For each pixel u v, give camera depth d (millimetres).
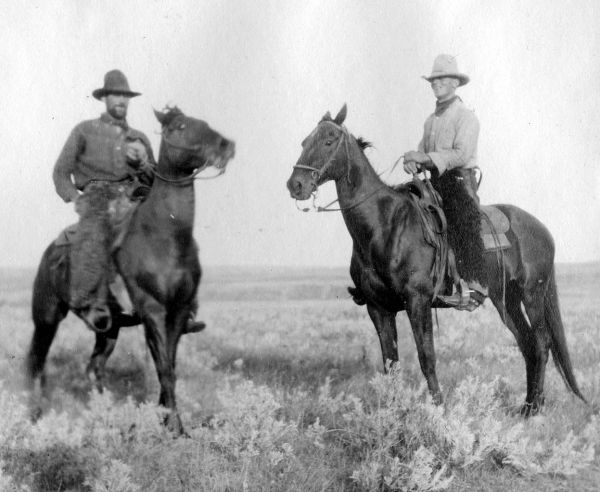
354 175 5531
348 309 15500
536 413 5902
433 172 6023
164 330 4934
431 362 5406
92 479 4090
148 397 6113
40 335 5625
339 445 4816
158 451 4445
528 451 4730
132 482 4133
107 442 4527
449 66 6172
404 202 5590
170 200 4871
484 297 5930
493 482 4469
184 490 4109
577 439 5188
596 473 4703
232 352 8750
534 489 4418
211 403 6047
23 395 5730
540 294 6332
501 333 10312
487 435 4680
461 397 5125
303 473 4316
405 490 4117
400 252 5441
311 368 7434
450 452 4590
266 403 4758
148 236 4910
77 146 5617
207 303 16406
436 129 6223
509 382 6645
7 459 4473
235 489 4113
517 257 6266
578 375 6934
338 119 5559
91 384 6145
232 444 4555
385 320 5723
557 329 6324
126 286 5000
